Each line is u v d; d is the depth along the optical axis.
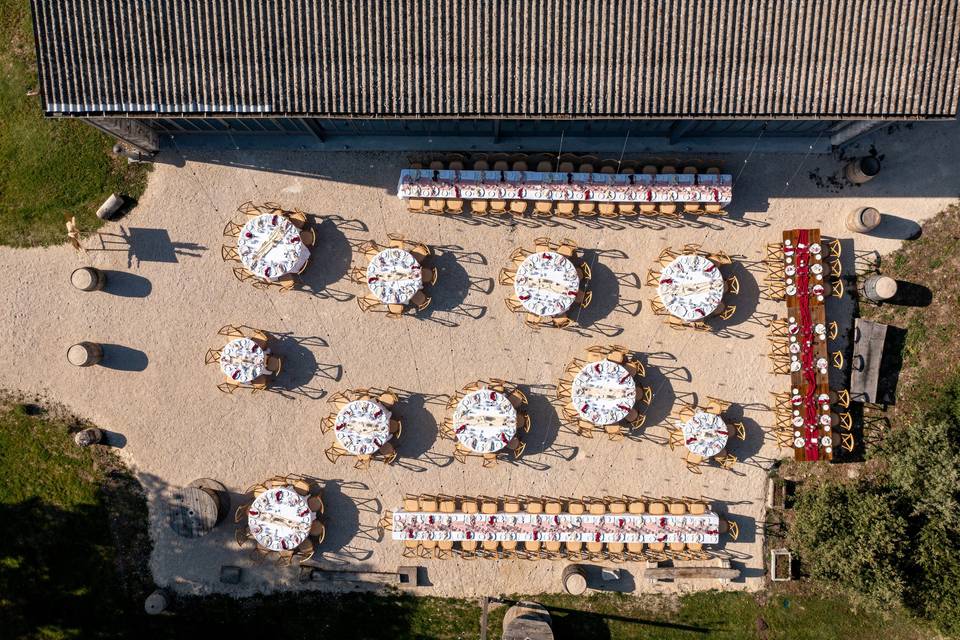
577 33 15.58
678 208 19.44
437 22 15.52
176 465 20.09
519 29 15.55
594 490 20.05
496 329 19.92
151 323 19.97
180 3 15.48
